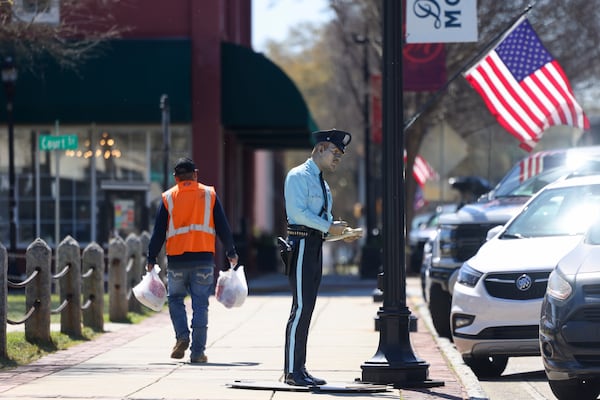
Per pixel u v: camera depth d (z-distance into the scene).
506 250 29.47
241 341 34.56
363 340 34.72
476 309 28.45
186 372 27.06
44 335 32.56
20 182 69.50
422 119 76.94
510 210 35.75
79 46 65.00
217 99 67.31
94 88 66.44
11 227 59.34
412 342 35.34
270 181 150.00
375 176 97.75
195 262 29.69
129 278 45.19
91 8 66.44
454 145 61.44
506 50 41.97
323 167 24.09
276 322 40.84
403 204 25.08
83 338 35.50
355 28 86.56
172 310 29.95
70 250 35.62
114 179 69.19
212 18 67.31
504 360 30.30
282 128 71.25
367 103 83.62
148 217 65.06
